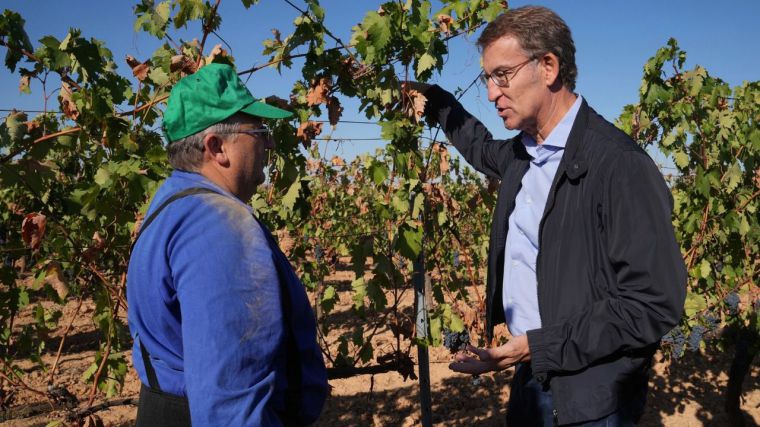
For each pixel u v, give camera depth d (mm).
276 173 2789
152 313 1197
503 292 1914
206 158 1288
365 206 8523
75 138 2391
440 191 3223
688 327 4703
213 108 1272
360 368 2943
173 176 1309
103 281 2666
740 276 4918
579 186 1534
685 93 4109
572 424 1526
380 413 5176
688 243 4691
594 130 1561
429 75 2682
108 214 2449
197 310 1072
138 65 2412
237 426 1053
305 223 5352
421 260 2955
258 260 1129
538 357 1502
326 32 2531
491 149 2283
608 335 1419
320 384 1365
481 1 2609
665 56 3818
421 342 2955
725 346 4996
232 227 1137
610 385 1472
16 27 2123
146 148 2662
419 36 2576
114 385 2984
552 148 1667
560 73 1601
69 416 2637
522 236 1808
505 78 1605
